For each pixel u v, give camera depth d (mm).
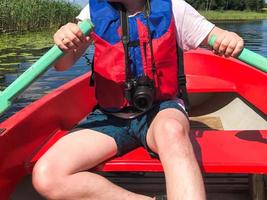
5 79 4617
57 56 1391
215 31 1531
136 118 1495
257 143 1549
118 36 1514
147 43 1503
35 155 1597
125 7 1539
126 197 1354
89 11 1588
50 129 1813
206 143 1552
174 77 1552
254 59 1414
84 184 1346
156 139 1320
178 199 1174
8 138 1438
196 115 2713
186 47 1612
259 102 2270
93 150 1408
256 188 1589
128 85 1479
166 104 1501
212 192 1741
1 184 1393
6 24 9406
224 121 2580
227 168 1383
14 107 3615
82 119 2184
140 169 1421
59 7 10562
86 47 1677
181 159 1237
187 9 1575
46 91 4176
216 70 2707
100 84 1559
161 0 1543
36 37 8727
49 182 1328
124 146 1479
